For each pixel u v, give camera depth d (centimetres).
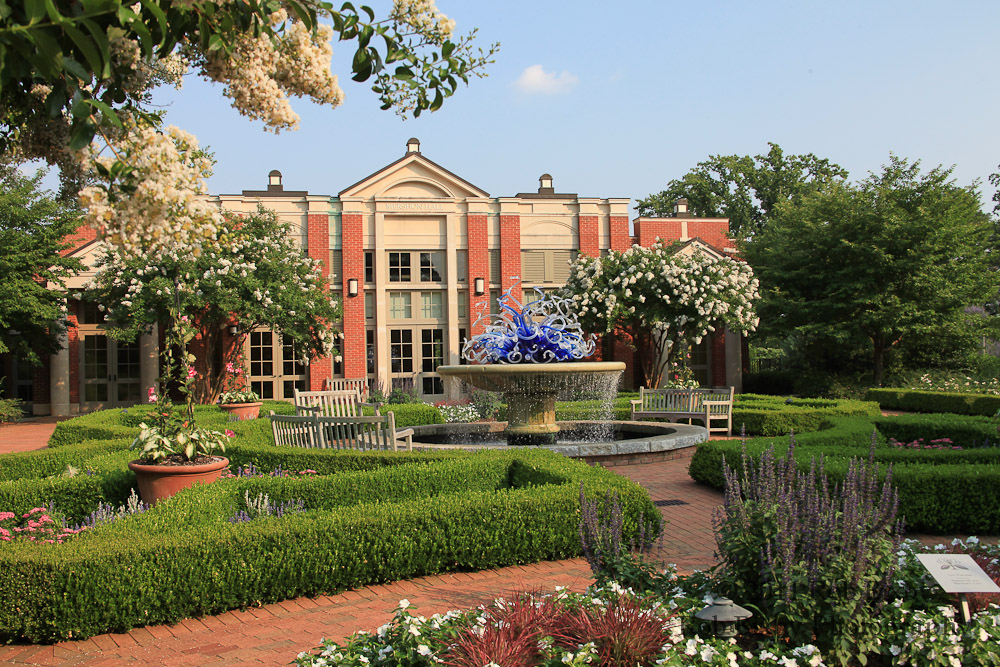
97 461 735
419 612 457
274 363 2467
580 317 2227
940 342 2548
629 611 328
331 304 2211
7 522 565
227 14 343
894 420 1158
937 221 2409
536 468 686
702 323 2138
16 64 281
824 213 2655
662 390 1473
